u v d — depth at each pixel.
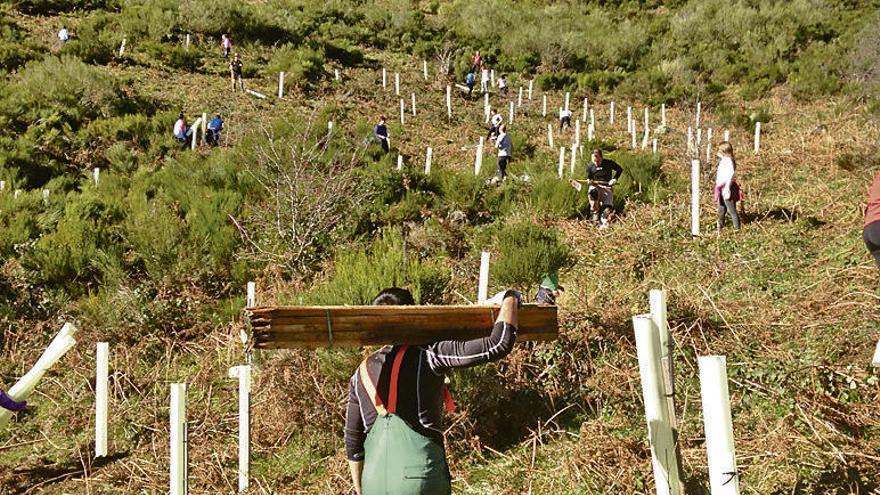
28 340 8.23
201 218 10.75
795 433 4.65
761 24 34.19
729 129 20.66
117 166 15.55
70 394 7.17
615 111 26.11
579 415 5.48
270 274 9.55
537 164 15.12
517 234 9.51
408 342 2.74
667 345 3.57
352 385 2.82
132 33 26.80
